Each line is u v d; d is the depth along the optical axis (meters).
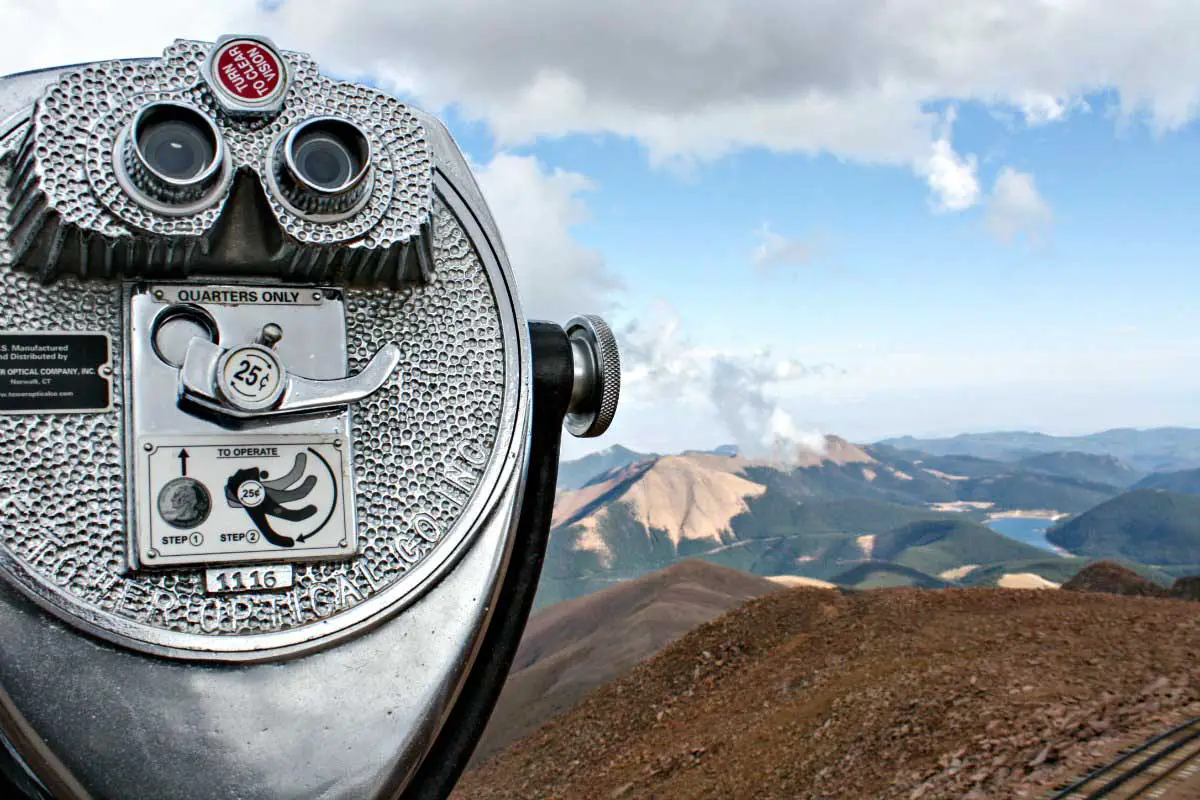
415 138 0.63
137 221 0.57
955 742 4.02
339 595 0.60
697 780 5.48
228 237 0.61
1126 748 3.25
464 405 0.65
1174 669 4.19
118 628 0.55
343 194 0.60
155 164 0.58
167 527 0.58
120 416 0.58
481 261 0.67
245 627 0.58
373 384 0.62
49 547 0.56
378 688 0.60
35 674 0.54
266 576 0.59
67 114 0.57
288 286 0.62
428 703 0.61
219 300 0.61
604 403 0.76
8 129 0.58
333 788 0.58
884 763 4.21
